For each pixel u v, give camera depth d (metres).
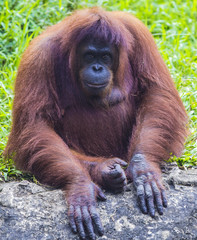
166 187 9.27
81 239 8.45
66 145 9.49
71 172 8.95
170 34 15.92
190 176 9.59
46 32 10.32
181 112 10.24
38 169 9.37
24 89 9.66
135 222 8.70
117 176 8.77
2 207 8.84
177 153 10.18
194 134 11.42
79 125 9.88
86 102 9.82
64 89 9.81
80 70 9.52
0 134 11.59
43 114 9.61
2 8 15.14
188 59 14.36
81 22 9.37
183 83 13.19
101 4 15.92
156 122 9.81
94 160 9.59
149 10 17.09
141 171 9.05
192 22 16.80
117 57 9.58
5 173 9.90
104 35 9.21
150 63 10.20
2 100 12.58
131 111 10.23
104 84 9.31
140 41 10.19
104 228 8.61
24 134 9.48
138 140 9.59
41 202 8.89
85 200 8.60
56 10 15.54
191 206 8.98
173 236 8.68
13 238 8.54
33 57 9.73
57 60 9.73
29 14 15.08
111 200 8.95
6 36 14.45
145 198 8.80
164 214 8.81
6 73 13.65
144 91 10.34
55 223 8.66
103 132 9.95
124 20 10.25
